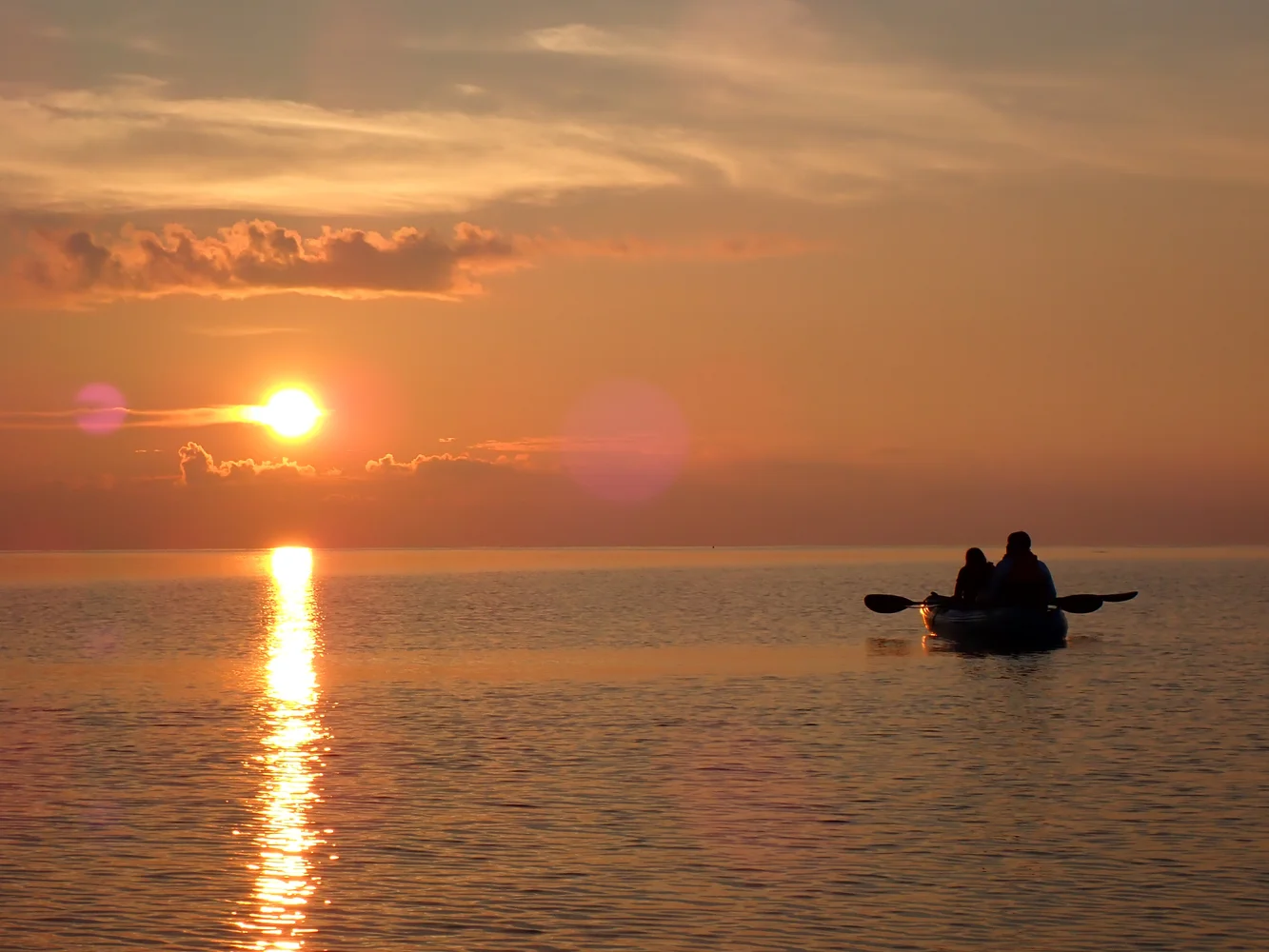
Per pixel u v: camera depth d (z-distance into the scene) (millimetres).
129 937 13273
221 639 50219
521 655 41844
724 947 12906
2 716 28109
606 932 13359
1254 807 18281
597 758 22469
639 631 51750
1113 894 14422
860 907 14062
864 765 21484
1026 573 42438
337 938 13242
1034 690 30672
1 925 13617
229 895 14586
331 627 56406
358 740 24625
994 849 16219
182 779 20906
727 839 16828
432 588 101875
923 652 40375
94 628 56625
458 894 14594
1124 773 20672
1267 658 37781
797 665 36969
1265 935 13109
